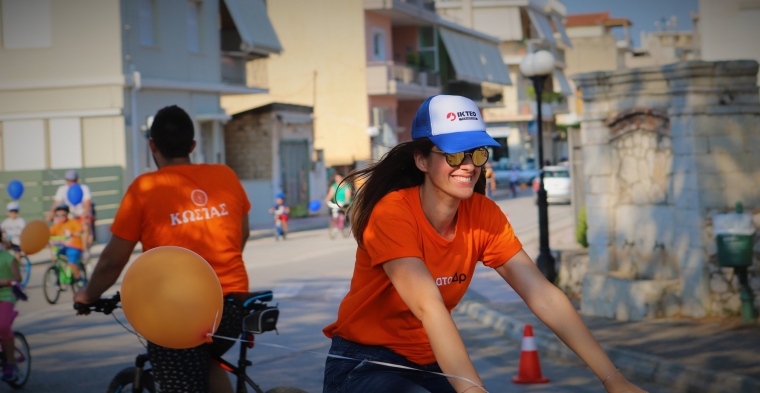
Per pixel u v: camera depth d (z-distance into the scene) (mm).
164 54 28828
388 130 45438
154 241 4922
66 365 9109
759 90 9609
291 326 11070
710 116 9531
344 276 16031
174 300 3781
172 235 4891
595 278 10305
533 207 36625
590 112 10805
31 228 7863
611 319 9922
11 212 18750
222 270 4961
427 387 3359
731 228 8945
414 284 2990
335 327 3447
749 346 7973
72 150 26953
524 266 3303
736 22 14984
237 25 33031
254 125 33750
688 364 7422
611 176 10703
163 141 5055
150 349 4715
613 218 10719
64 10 26875
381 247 3119
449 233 3301
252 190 32812
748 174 9531
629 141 10492
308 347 9750
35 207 25172
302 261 18844
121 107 26641
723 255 8984
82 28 26781
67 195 19312
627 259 10578
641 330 9078
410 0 44938
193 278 3838
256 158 33781
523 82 69000
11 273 8062
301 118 35656
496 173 54594
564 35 76500
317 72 42938
